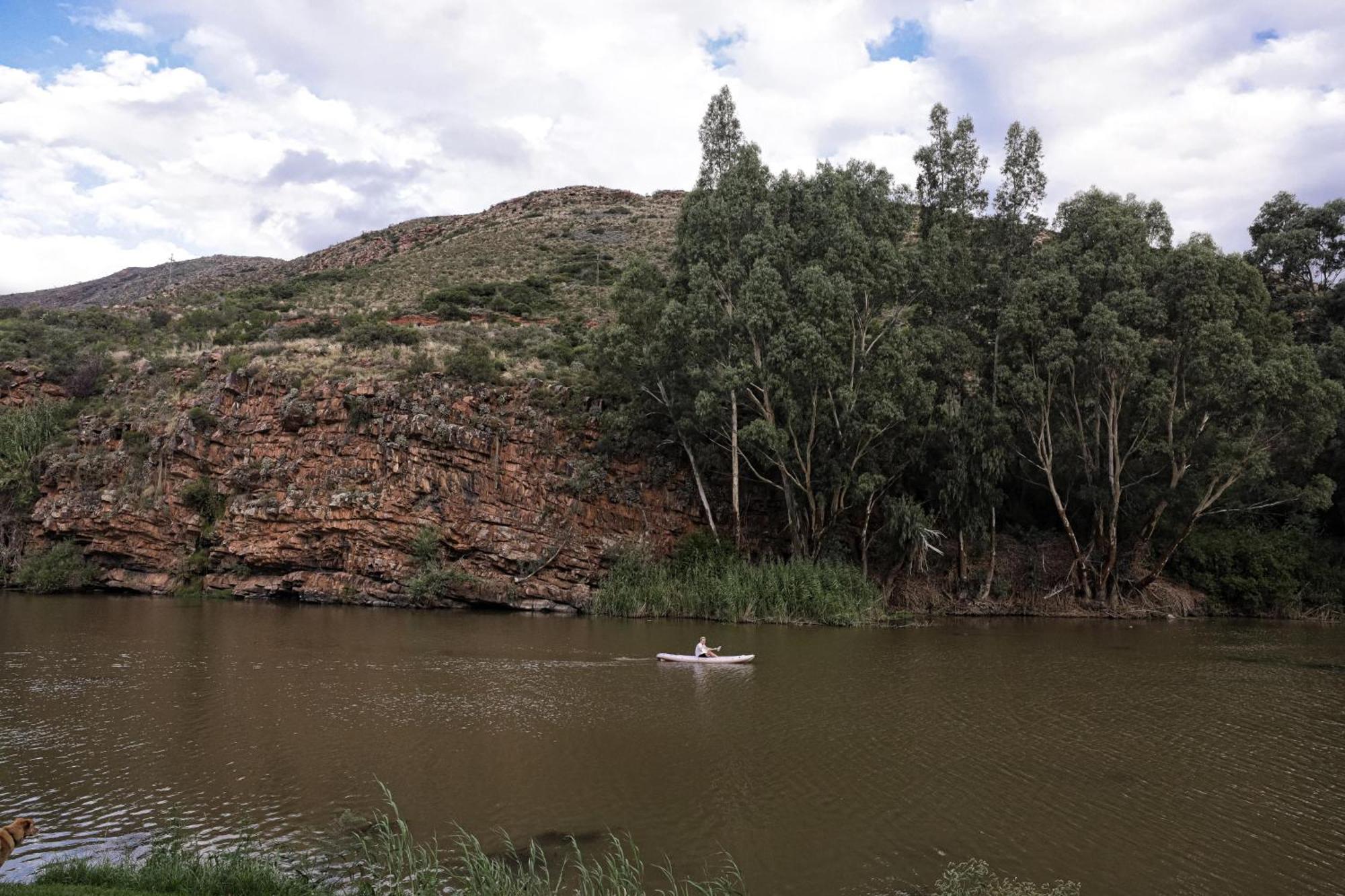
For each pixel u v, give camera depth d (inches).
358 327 2154.3
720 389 1579.7
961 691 952.9
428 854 500.1
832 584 1553.9
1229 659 1191.6
